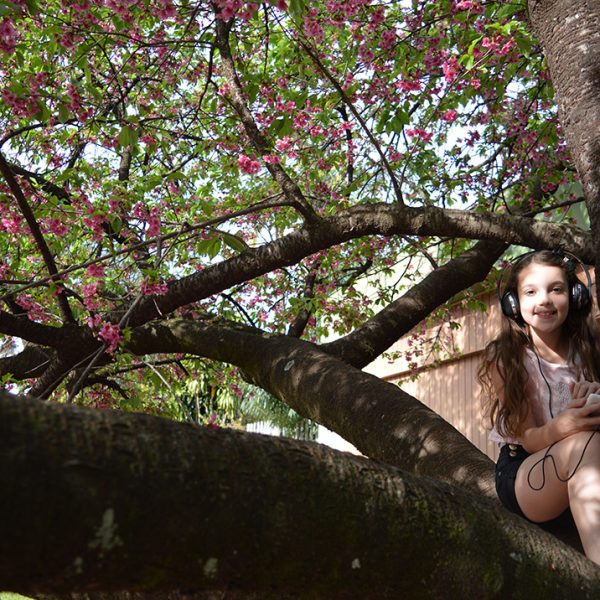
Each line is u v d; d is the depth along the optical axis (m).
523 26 4.66
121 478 1.11
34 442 1.05
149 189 4.77
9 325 4.51
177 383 7.01
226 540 1.21
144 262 5.04
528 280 2.57
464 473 3.13
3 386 5.23
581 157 3.04
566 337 2.62
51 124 5.23
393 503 1.44
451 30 5.07
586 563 1.81
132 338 5.16
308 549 1.31
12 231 4.93
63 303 4.59
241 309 6.35
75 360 4.71
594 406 2.21
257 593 1.35
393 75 4.95
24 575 1.06
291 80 5.61
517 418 2.52
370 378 3.95
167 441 1.20
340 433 3.85
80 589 1.13
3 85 5.11
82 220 4.68
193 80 5.77
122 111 5.77
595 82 3.05
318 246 4.10
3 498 1.01
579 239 3.86
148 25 5.57
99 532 1.08
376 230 4.03
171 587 1.21
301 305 5.99
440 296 5.02
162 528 1.14
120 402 6.50
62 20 4.49
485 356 2.66
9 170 3.70
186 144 6.15
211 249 4.04
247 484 1.25
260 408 16.09
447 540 1.51
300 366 4.25
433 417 3.55
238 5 3.57
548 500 2.30
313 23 4.44
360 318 6.93
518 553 1.65
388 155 5.65
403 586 1.46
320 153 5.79
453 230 3.95
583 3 3.12
